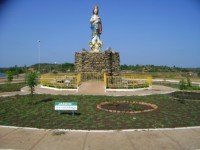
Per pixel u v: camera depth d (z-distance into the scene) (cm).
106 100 1644
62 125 1009
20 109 1343
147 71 7444
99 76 2864
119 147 754
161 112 1288
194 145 775
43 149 737
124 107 1414
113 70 3002
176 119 1127
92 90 2142
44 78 2456
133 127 983
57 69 7162
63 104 1167
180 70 8325
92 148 744
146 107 1427
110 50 2995
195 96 1884
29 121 1078
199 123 1055
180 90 2275
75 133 888
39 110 1316
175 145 773
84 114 1224
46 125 1009
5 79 3819
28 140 814
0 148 742
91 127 981
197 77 4925
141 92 2075
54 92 2034
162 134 883
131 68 8150
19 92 2052
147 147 755
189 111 1318
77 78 2220
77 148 745
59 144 778
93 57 2928
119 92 2050
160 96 1864
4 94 1914
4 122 1058
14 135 866
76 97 1772
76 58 3006
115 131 913
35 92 2023
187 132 909
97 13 3247
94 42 3181
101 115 1202
